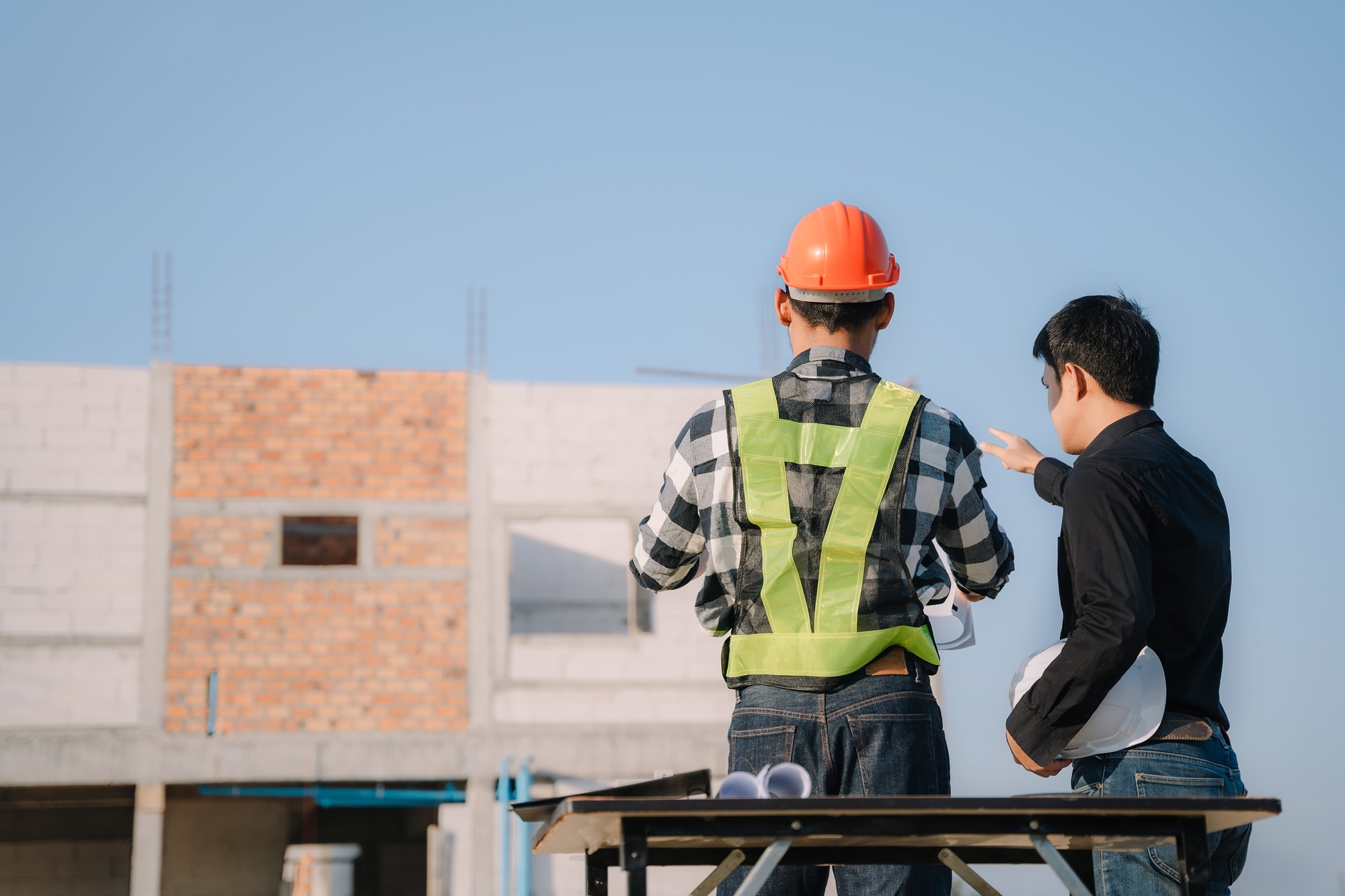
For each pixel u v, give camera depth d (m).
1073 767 2.67
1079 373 2.85
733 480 2.53
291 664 14.28
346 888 13.99
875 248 2.67
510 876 14.06
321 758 14.10
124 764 13.73
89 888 16.72
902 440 2.52
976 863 2.53
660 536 2.62
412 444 14.95
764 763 2.42
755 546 2.50
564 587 17.88
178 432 14.57
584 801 1.87
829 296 2.64
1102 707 2.53
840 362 2.62
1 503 14.07
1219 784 2.55
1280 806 1.91
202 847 17.02
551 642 14.80
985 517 2.57
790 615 2.45
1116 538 2.51
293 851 14.09
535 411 15.28
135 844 13.66
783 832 1.92
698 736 14.79
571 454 15.25
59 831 16.83
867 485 2.48
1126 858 2.50
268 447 14.69
